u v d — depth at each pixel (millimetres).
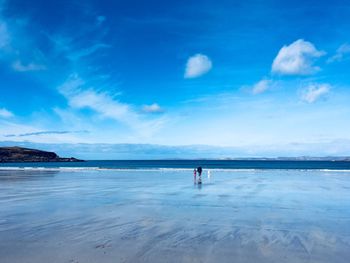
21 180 32844
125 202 16656
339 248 8336
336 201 17188
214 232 10000
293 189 23453
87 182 30078
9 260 7273
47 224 11180
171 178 35688
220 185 26625
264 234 9773
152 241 8875
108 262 7109
